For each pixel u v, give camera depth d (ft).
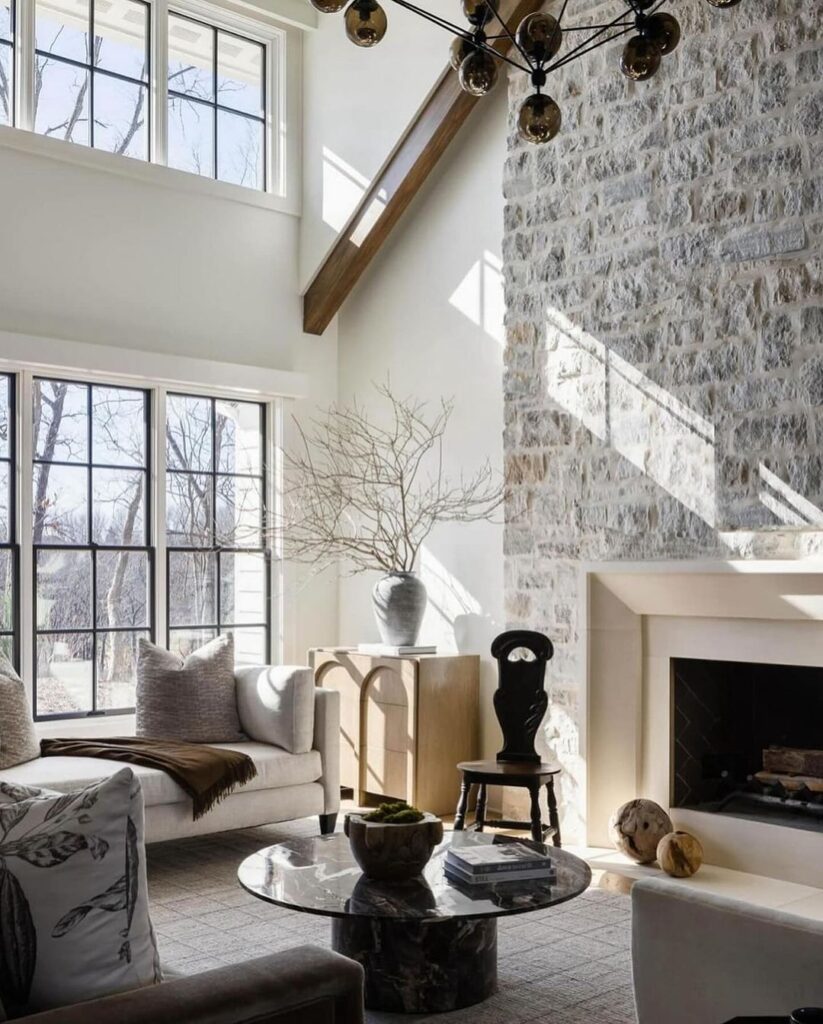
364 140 22.49
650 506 17.80
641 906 8.34
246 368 22.50
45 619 19.98
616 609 18.13
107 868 6.90
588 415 18.74
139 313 21.06
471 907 10.18
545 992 11.89
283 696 17.94
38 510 19.95
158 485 21.43
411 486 22.79
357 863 11.88
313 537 23.59
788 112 16.29
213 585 22.38
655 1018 8.25
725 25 17.06
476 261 21.70
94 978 6.73
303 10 23.47
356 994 6.97
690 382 17.30
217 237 22.36
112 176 20.77
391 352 23.31
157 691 18.37
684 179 17.49
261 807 17.21
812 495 15.78
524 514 19.67
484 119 21.70
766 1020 6.88
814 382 15.84
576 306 18.97
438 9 21.07
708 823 17.10
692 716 18.03
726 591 16.58
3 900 6.68
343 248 22.94
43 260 19.79
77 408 20.52
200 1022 6.23
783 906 14.80
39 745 17.10
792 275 16.15
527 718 17.44
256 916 14.53
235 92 23.17
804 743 17.70
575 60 19.04
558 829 17.24
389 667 20.59
